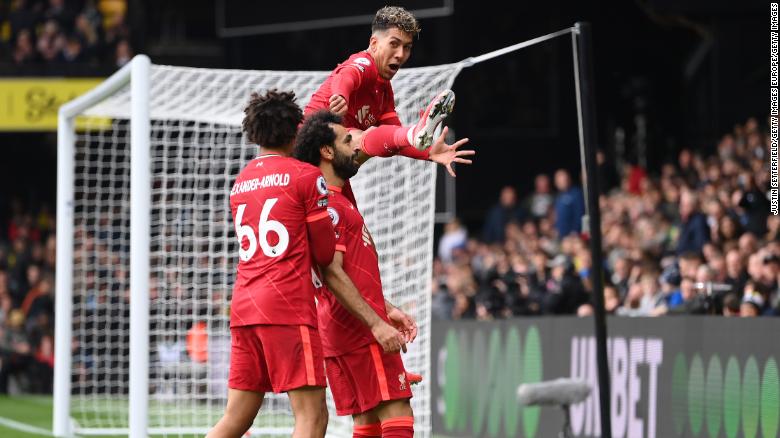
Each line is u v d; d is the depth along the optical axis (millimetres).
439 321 38875
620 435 28219
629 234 39875
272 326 17906
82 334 43531
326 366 19672
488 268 45625
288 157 18578
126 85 30766
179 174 34094
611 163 61938
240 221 18406
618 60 64062
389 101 20062
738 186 37125
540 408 31609
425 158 18266
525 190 64625
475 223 65688
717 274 31734
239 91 31453
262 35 64062
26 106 61312
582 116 22422
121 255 41750
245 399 18484
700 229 36750
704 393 25234
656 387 26875
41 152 74500
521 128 64812
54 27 64562
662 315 26859
